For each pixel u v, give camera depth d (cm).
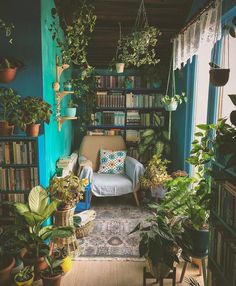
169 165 442
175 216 237
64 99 392
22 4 257
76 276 240
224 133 174
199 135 228
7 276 212
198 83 348
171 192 259
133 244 291
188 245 206
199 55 338
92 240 299
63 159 348
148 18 380
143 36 326
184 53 317
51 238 251
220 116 262
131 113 469
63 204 266
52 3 305
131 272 247
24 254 231
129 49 397
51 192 267
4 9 258
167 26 391
